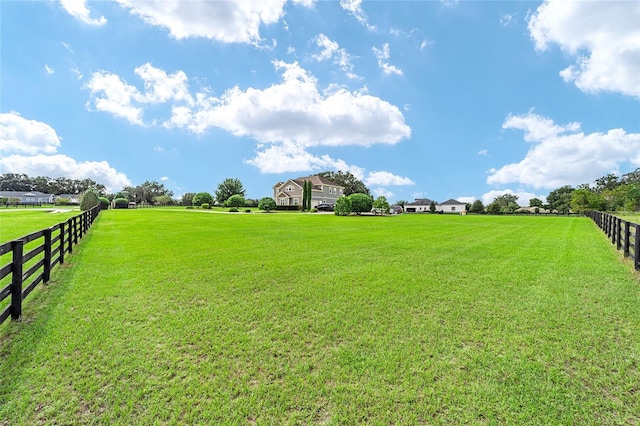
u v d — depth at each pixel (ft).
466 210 211.00
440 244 32.48
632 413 6.69
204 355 9.20
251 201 182.80
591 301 14.01
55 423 6.34
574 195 147.54
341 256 25.11
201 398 7.20
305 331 10.93
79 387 7.49
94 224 53.31
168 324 11.43
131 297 14.52
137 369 8.36
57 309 12.82
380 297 14.71
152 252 26.32
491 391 7.45
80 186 289.94
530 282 17.31
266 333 10.75
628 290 15.67
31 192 245.86
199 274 18.92
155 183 264.11
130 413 6.66
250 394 7.36
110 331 10.74
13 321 11.44
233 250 27.68
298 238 36.99
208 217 78.18
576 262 22.79
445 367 8.54
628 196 136.56
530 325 11.37
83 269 19.93
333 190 191.52
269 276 18.57
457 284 16.96
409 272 19.77
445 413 6.73
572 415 6.64
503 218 97.96
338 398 7.22
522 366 8.55
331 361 8.87
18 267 11.68
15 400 6.97
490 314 12.50
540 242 34.32
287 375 8.14
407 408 6.88
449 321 11.81
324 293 15.31
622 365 8.58
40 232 15.20
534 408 6.86
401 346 9.78
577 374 8.16
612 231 33.73
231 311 12.85
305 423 6.46
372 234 42.24
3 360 8.67
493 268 20.92
